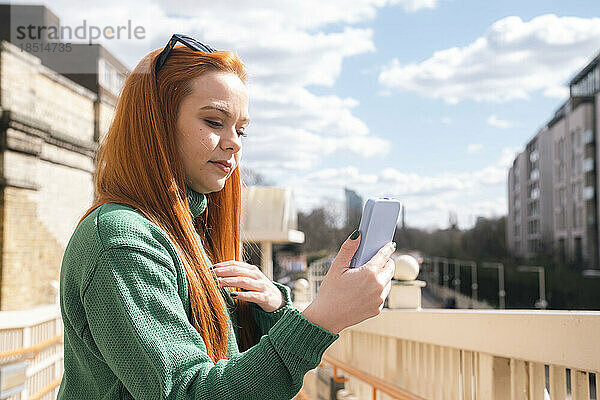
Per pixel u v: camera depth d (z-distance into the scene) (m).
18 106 20.88
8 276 20.25
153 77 1.20
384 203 1.12
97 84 24.92
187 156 1.21
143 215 1.11
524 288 49.88
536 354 2.03
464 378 2.77
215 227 1.46
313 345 1.03
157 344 0.98
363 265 1.10
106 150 1.22
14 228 20.64
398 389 3.43
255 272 1.40
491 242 70.69
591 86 56.78
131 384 1.00
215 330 1.15
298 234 11.20
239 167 1.49
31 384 5.05
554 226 61.44
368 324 4.06
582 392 1.86
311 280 13.09
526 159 69.81
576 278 48.25
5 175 20.17
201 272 1.14
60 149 23.67
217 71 1.22
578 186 57.38
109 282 1.01
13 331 5.14
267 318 1.41
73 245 1.09
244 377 0.99
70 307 1.08
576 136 58.25
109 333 1.00
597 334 1.72
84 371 1.12
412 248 76.62
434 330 3.02
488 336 2.39
